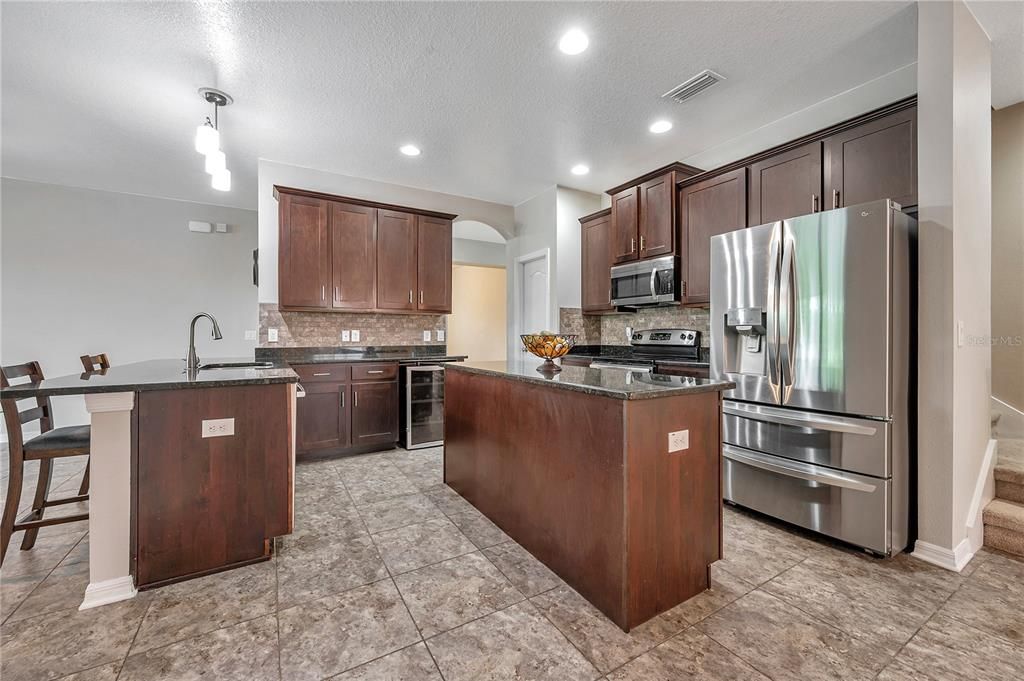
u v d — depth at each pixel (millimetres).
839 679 1326
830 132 2629
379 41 2301
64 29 2180
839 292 2146
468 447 2740
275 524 2037
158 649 1450
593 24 2188
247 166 3994
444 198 4836
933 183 2023
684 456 1720
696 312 3982
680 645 1478
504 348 8523
